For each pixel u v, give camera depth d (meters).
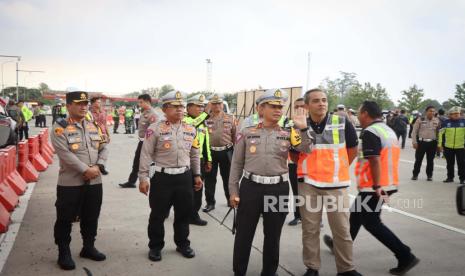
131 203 6.62
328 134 3.70
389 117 19.38
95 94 8.03
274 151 3.60
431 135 9.34
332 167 3.68
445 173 10.68
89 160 3.98
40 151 10.59
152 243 4.25
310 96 3.71
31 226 5.23
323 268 4.16
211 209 6.30
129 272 3.91
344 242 3.72
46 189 7.51
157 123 4.24
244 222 3.68
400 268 3.97
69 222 3.97
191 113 5.82
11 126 11.45
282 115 3.90
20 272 3.82
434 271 4.11
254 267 4.16
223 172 6.34
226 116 6.24
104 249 4.52
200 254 4.44
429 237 5.18
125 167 10.50
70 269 3.91
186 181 4.27
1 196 5.76
